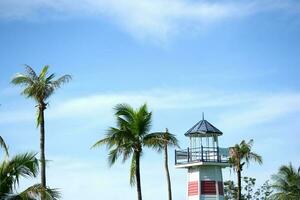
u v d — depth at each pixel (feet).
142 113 146.92
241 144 242.37
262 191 410.93
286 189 220.02
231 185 402.31
